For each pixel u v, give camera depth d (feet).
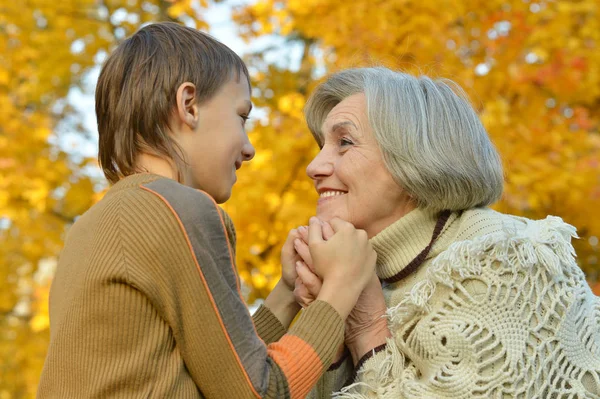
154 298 4.57
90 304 4.64
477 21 15.42
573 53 14.85
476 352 5.27
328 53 15.24
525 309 5.42
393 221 6.28
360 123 6.25
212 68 5.51
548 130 14.94
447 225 6.15
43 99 19.61
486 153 6.26
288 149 13.92
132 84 5.35
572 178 14.06
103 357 4.58
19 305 21.83
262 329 6.42
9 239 19.19
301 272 6.00
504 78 14.67
